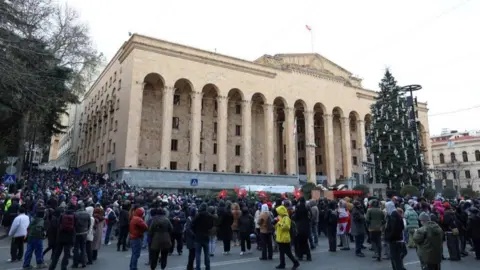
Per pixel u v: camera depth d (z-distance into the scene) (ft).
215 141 165.78
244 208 45.50
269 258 39.70
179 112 157.38
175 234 43.96
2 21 68.08
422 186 102.12
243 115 158.20
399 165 103.65
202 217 32.22
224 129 149.59
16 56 70.33
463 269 34.30
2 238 54.70
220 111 150.82
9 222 54.49
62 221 31.30
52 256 32.48
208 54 152.46
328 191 96.84
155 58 138.10
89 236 36.68
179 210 46.09
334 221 45.03
